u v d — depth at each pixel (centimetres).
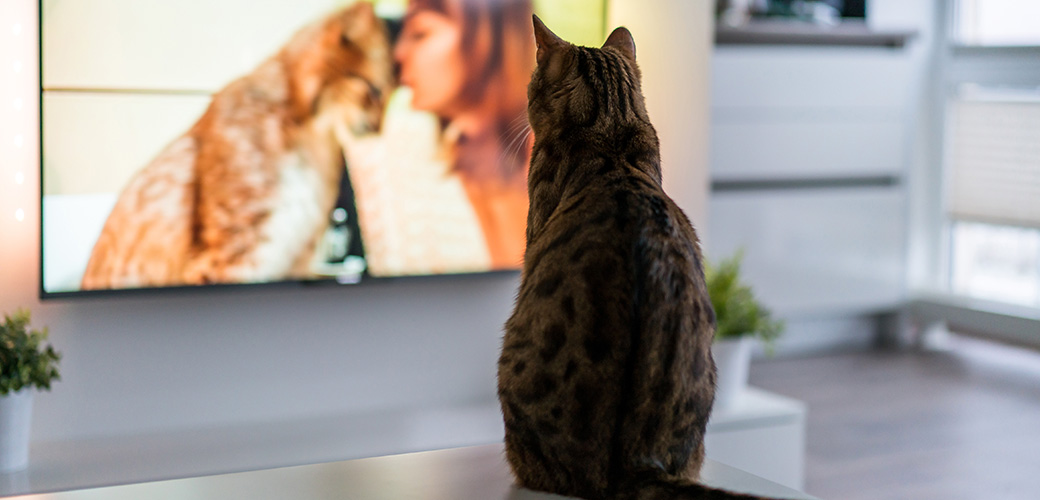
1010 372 416
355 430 251
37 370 214
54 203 224
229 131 238
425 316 274
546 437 98
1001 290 442
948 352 452
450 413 269
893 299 455
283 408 260
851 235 438
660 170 125
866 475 296
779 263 423
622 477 92
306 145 246
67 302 236
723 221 408
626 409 94
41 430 237
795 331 453
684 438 98
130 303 242
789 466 266
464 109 261
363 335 268
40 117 221
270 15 239
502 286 283
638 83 132
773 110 414
